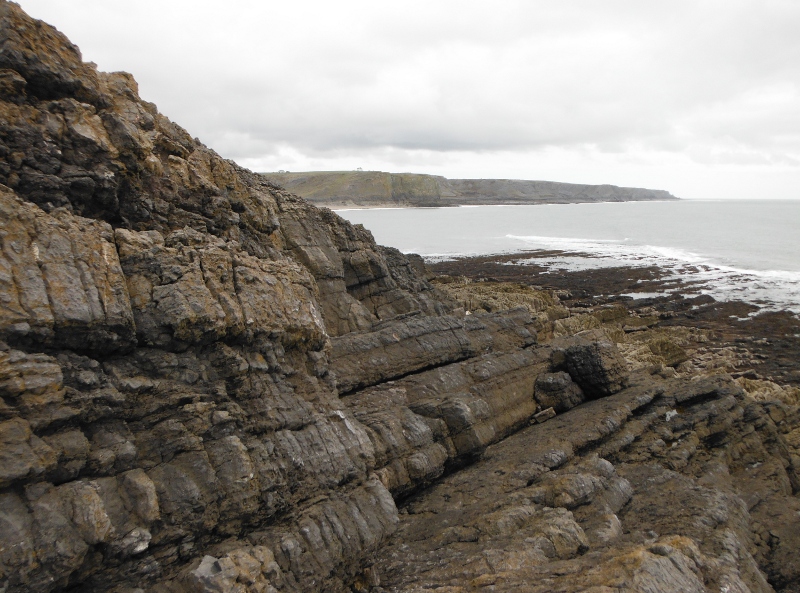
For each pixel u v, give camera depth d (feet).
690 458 70.85
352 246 111.86
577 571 37.40
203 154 69.97
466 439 62.95
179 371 40.70
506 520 46.55
